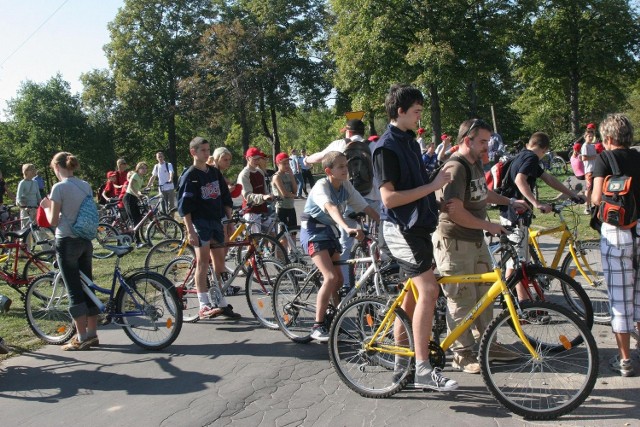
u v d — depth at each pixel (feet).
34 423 12.56
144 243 37.17
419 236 11.97
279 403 12.89
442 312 14.26
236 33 126.41
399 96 11.68
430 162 49.11
